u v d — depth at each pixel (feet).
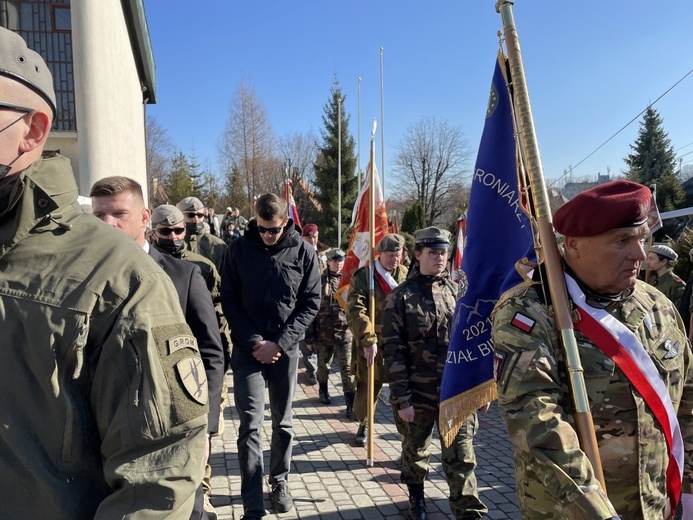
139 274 3.81
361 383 15.14
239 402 10.85
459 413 8.04
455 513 9.94
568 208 5.38
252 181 136.77
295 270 11.37
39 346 3.46
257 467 10.69
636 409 5.20
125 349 3.60
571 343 5.11
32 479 3.47
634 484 5.23
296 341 11.21
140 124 51.88
